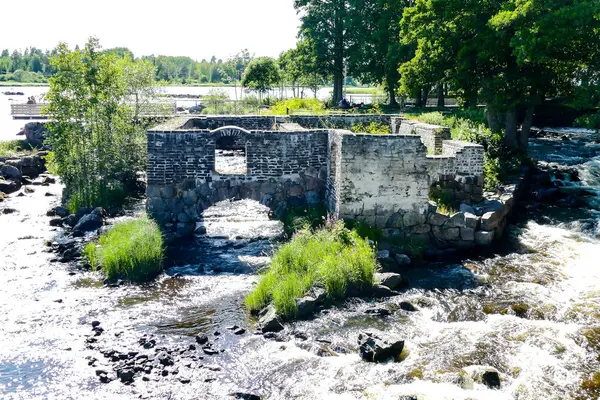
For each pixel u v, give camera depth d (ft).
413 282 63.00
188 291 60.70
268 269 64.13
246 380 44.19
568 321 52.75
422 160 70.64
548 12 91.81
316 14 203.31
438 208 74.54
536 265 66.80
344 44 200.85
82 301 57.93
